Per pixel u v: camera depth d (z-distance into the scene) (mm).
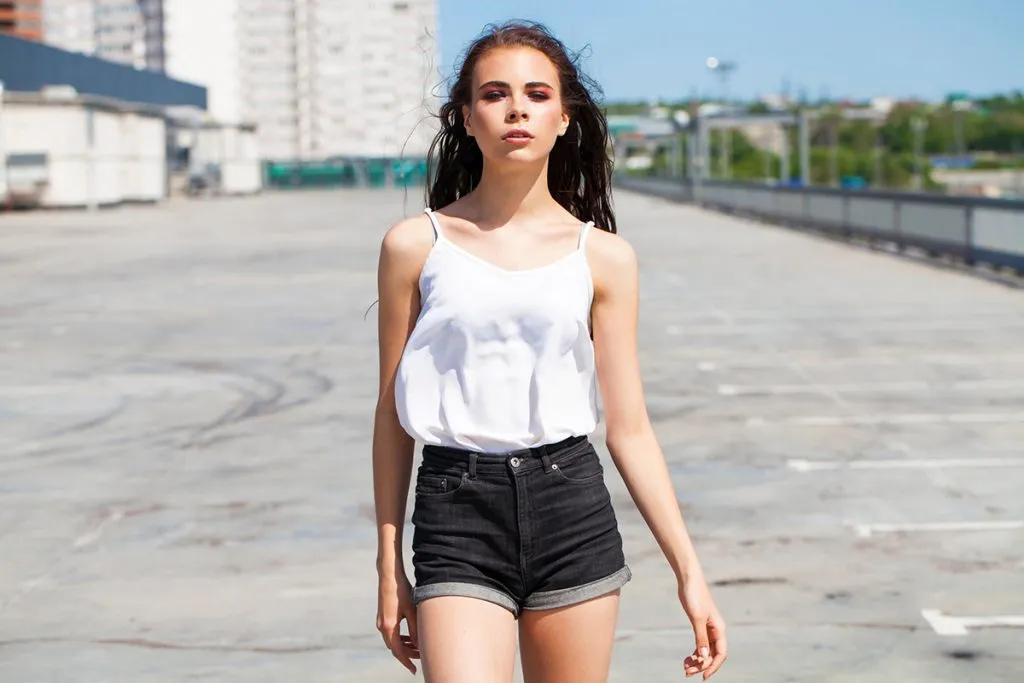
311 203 57281
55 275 22844
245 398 11078
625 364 2904
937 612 5605
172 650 5273
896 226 25922
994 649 5164
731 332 15016
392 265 2854
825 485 7883
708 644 2846
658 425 9781
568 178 3133
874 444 9062
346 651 5242
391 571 2855
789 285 20141
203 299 18938
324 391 11375
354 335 15016
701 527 6977
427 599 2744
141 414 10414
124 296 19406
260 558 6516
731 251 27188
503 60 2811
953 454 8719
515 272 2773
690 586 2840
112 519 7289
